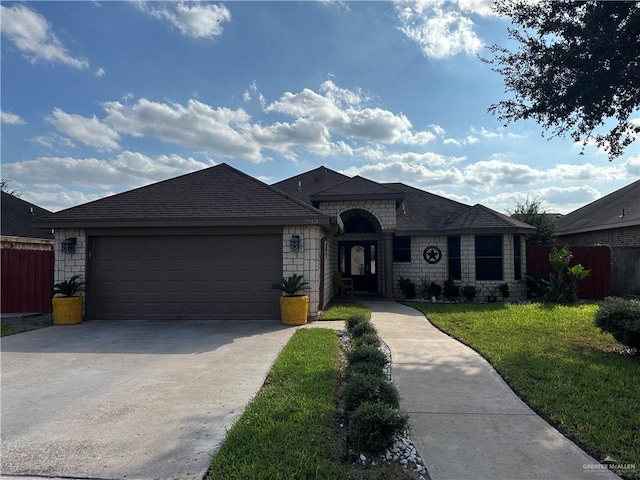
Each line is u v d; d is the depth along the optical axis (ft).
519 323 30.25
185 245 33.96
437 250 50.34
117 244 34.30
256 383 17.34
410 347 23.81
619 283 51.31
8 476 10.18
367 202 50.80
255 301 33.50
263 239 33.63
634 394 15.48
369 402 12.48
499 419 13.80
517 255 47.85
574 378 17.39
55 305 32.12
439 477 10.19
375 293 54.60
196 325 31.19
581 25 24.49
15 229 48.96
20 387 17.28
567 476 10.21
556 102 26.25
